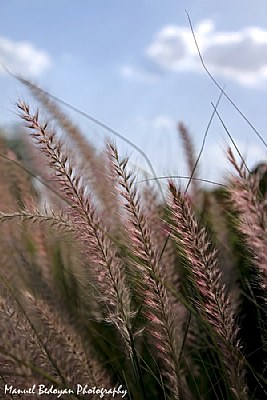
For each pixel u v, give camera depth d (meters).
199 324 0.84
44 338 0.79
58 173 0.72
